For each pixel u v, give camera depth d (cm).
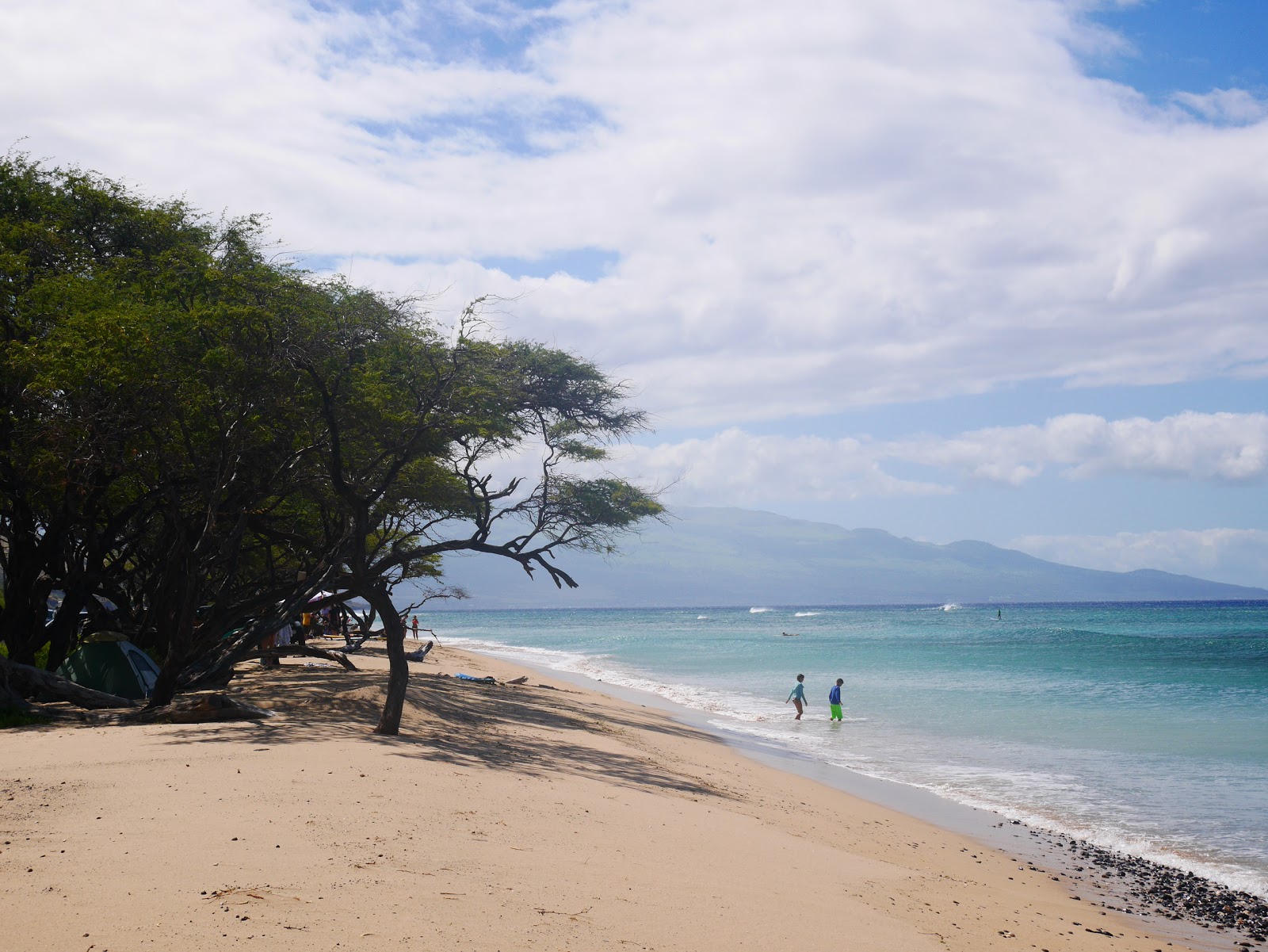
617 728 2114
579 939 610
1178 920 1018
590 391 2584
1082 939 900
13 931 514
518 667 4609
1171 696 3441
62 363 1452
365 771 1078
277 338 1519
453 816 911
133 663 1825
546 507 2316
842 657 5903
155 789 914
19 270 1625
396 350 1711
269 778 990
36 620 1884
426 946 556
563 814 1009
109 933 523
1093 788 1758
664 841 961
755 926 705
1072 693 3575
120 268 1794
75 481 1631
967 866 1188
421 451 1600
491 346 1912
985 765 2006
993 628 11275
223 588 1731
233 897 600
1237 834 1416
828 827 1310
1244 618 14425
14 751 1151
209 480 1683
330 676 2417
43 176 1891
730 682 4078
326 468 1728
